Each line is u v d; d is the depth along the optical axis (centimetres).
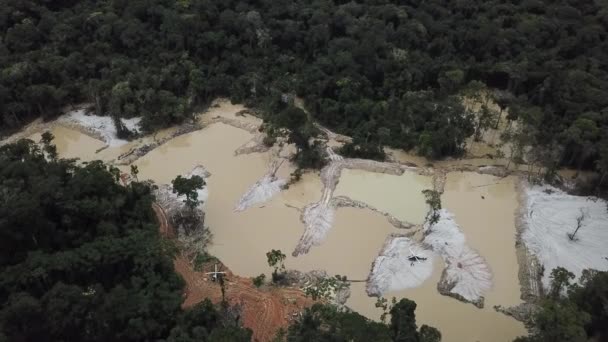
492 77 13900
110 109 12912
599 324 7550
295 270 9006
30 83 13150
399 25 14925
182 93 13588
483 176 10969
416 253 9144
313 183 10900
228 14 14612
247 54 14450
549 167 10612
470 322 8156
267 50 14488
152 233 8862
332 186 10669
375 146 11375
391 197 10462
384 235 9625
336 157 11381
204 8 14762
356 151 11456
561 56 14038
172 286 8281
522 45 14262
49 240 8494
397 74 13238
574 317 7050
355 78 13062
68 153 12012
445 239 9381
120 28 14275
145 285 8012
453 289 8562
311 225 9794
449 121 11738
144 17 14975
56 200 8738
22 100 12950
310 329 7275
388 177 10950
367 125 11981
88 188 9075
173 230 9800
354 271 8988
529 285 8556
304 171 11138
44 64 13325
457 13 15300
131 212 9419
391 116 12288
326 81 13050
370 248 9381
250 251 9456
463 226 9794
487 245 9406
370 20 14638
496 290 8612
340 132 12362
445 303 8444
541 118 11756
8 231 7900
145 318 7375
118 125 12312
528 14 15288
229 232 9850
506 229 9750
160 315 7562
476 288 8594
